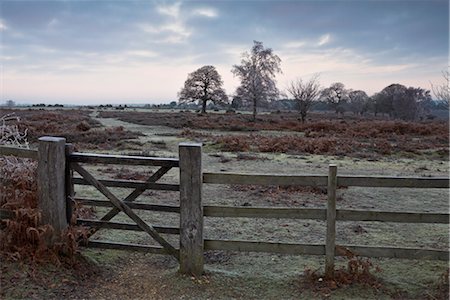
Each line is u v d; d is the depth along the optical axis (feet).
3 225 13.70
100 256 14.43
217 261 14.83
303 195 26.21
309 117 155.12
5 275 11.64
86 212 18.38
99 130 75.51
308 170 37.83
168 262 14.48
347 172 37.32
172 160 12.78
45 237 13.03
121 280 12.87
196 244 12.82
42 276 12.01
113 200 13.34
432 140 69.10
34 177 14.29
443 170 39.81
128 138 63.77
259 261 14.79
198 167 12.44
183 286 12.32
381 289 12.24
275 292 12.12
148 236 17.22
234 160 44.06
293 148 54.39
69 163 13.51
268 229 18.74
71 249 13.10
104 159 13.16
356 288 12.25
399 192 28.30
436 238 17.75
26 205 13.42
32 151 13.39
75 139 58.39
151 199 23.98
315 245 12.76
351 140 64.18
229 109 195.31
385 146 56.44
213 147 55.36
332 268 12.75
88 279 12.62
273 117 145.69
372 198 26.27
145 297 11.78
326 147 53.42
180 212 12.78
